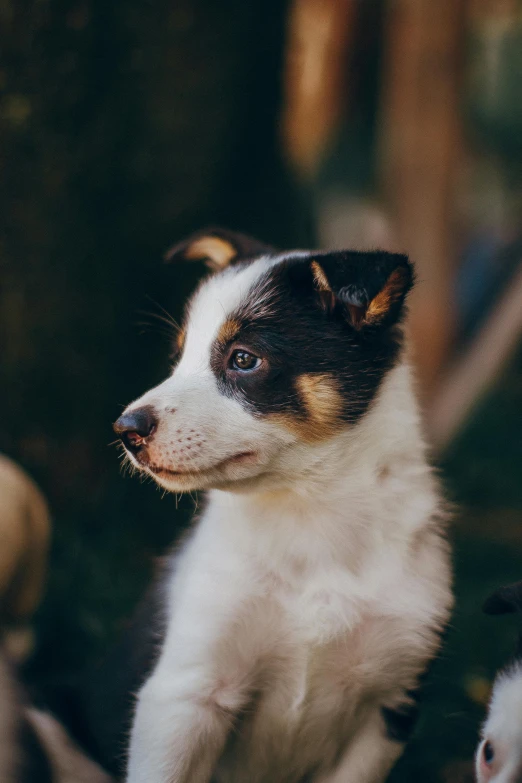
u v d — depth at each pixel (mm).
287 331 843
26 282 1173
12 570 970
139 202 1221
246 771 880
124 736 868
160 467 816
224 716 847
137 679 867
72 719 903
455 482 1576
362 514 852
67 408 1195
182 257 943
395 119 1958
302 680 851
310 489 846
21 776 774
